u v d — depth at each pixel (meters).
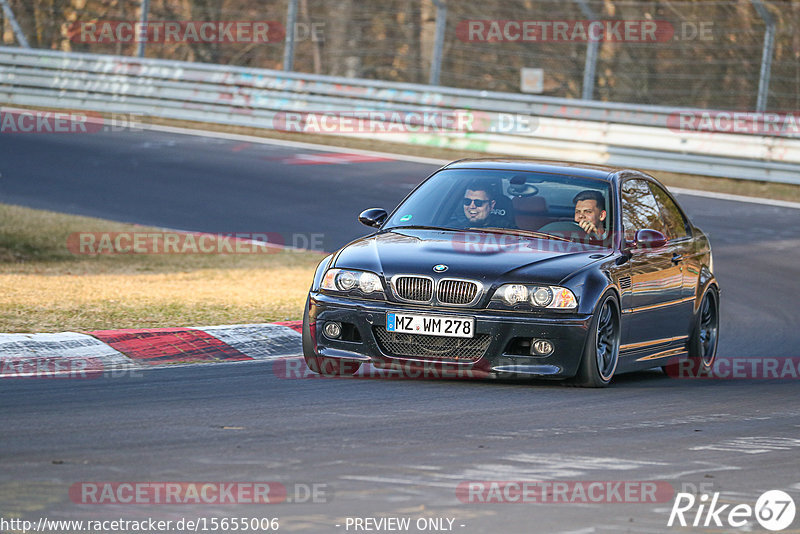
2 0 81.88
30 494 12.84
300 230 47.97
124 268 39.41
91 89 77.88
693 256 26.61
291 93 73.88
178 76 76.44
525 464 15.12
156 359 24.05
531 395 20.89
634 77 107.56
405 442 16.25
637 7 107.94
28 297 31.03
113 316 28.28
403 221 24.30
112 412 17.97
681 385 24.09
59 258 40.97
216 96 75.50
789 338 31.55
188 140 69.25
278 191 55.72
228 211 51.16
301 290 35.34
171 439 15.98
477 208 24.08
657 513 12.94
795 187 61.16
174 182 57.03
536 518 12.47
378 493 13.27
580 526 12.25
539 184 24.53
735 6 106.94
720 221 52.06
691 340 26.38
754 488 14.36
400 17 111.56
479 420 18.22
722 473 15.13
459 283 21.45
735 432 18.30
